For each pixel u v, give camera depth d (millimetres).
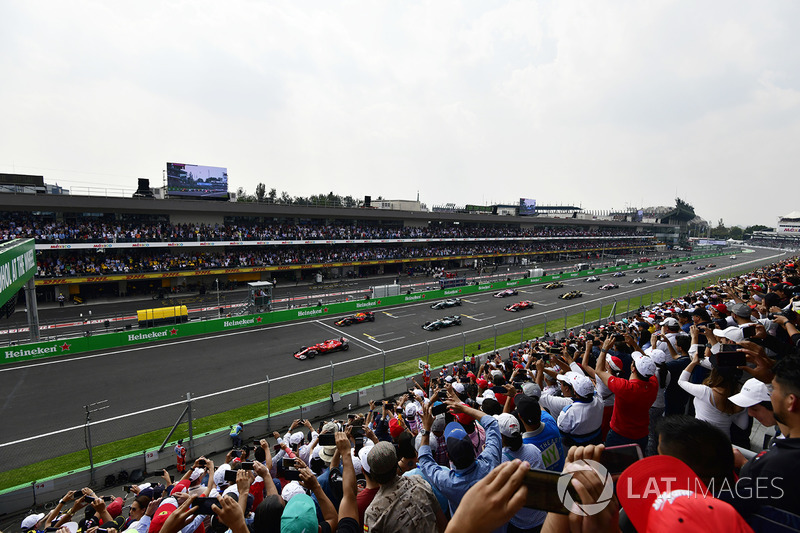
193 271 47656
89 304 42250
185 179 50375
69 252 43969
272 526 3502
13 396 21844
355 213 64938
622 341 8695
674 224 157000
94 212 45688
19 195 38625
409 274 69188
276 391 22641
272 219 60750
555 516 1917
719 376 4758
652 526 1691
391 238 67938
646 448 5387
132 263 44781
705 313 8516
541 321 39062
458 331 35719
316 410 19172
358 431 7234
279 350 29969
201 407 20672
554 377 9352
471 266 82250
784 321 6461
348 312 41969
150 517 6719
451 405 4539
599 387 7203
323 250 63188
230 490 5473
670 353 7918
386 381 22203
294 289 53906
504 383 10258
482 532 1440
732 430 4742
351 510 3607
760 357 4613
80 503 7734
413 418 10609
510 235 85500
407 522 3002
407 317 41031
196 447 16078
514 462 1572
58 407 20672
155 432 18172
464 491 3596
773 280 16922
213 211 51562
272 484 4453
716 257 104125
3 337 31078
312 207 59875
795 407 2703
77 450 16750
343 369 26109
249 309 39844
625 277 70125
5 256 20875
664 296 49562
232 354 28984
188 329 32938
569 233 103688
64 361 27078
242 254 54438
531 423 4820
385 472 3188
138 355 28516
